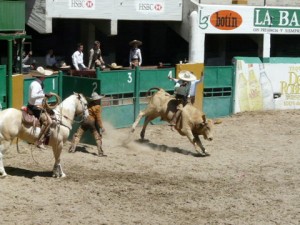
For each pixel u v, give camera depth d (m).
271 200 14.20
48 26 24.95
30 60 25.95
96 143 17.92
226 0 30.70
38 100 14.66
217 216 12.96
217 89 24.75
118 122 21.36
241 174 16.34
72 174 15.47
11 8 23.03
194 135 18.36
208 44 32.59
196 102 23.91
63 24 28.45
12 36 21.48
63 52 28.70
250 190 14.89
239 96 25.50
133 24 31.19
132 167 16.56
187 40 29.08
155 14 28.23
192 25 28.66
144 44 31.70
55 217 12.39
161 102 18.88
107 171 15.98
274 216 13.12
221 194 14.46
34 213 12.56
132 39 31.27
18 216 12.35
